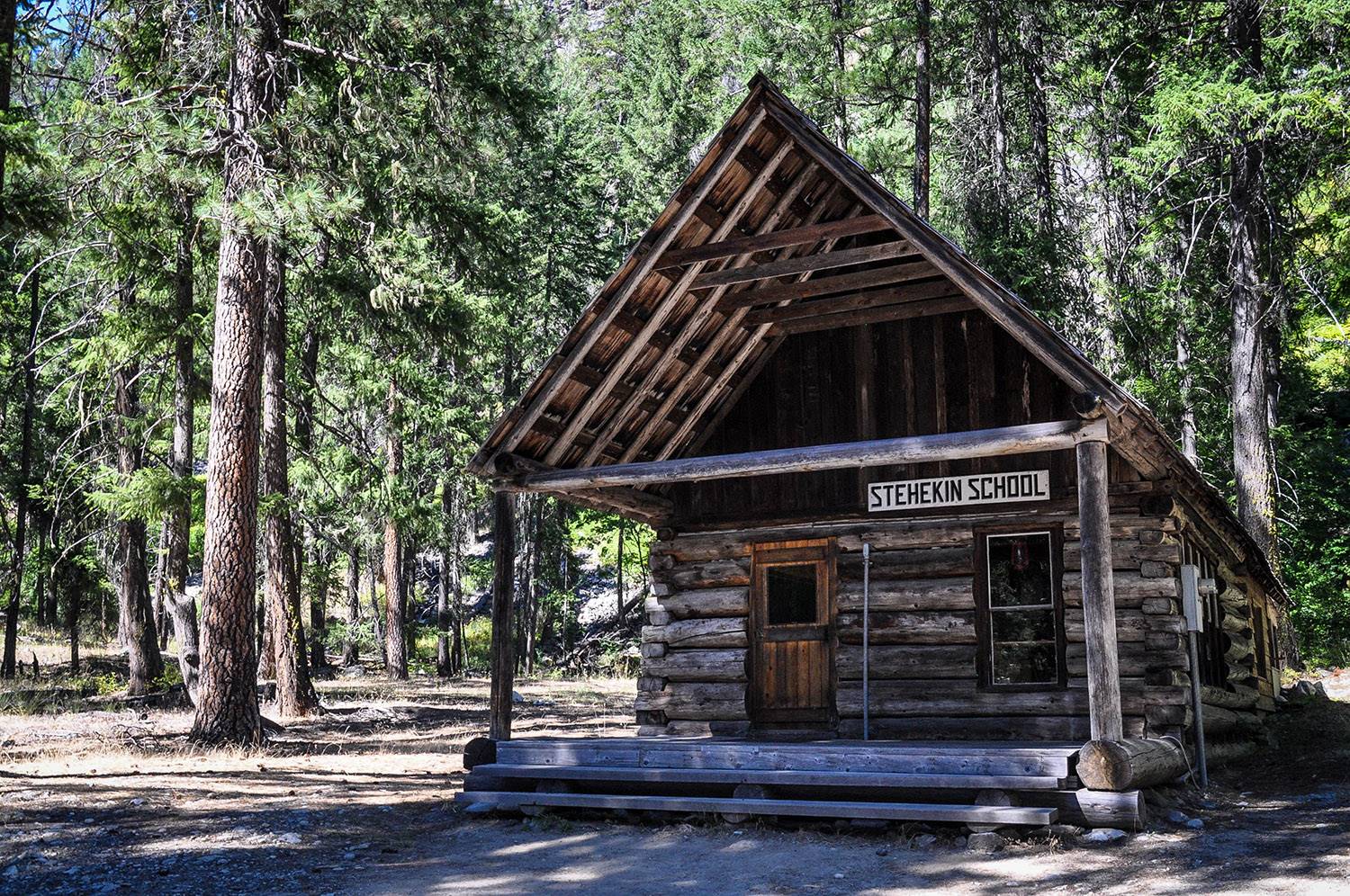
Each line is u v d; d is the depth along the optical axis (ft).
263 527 84.64
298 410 84.53
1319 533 88.99
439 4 57.62
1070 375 31.65
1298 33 68.90
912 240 34.32
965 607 41.27
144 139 51.24
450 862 28.71
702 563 45.52
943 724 40.81
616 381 39.09
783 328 43.47
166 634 131.03
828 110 101.76
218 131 55.11
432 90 58.44
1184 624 38.40
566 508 151.64
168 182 53.62
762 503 44.47
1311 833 28.96
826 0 101.60
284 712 71.56
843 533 43.29
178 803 35.37
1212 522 44.29
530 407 37.96
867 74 98.68
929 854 28.91
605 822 33.94
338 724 67.97
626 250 150.10
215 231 53.11
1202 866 25.99
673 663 45.09
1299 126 69.72
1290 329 95.96
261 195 50.39
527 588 149.28
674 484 46.16
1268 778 39.40
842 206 40.16
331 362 95.25
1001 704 40.14
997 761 31.07
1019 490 39.93
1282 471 90.38
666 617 45.70
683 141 164.45
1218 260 85.25
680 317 39.73
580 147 152.56
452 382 118.21
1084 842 29.12
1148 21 78.59
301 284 74.43
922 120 92.79
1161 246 89.25
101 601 142.31
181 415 70.85
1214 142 71.72
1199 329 90.17
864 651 40.81
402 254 60.70
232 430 52.26
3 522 102.68
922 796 32.22
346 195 51.60
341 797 37.91
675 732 44.57
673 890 25.96
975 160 91.81
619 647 153.17
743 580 44.68
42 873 26.32
